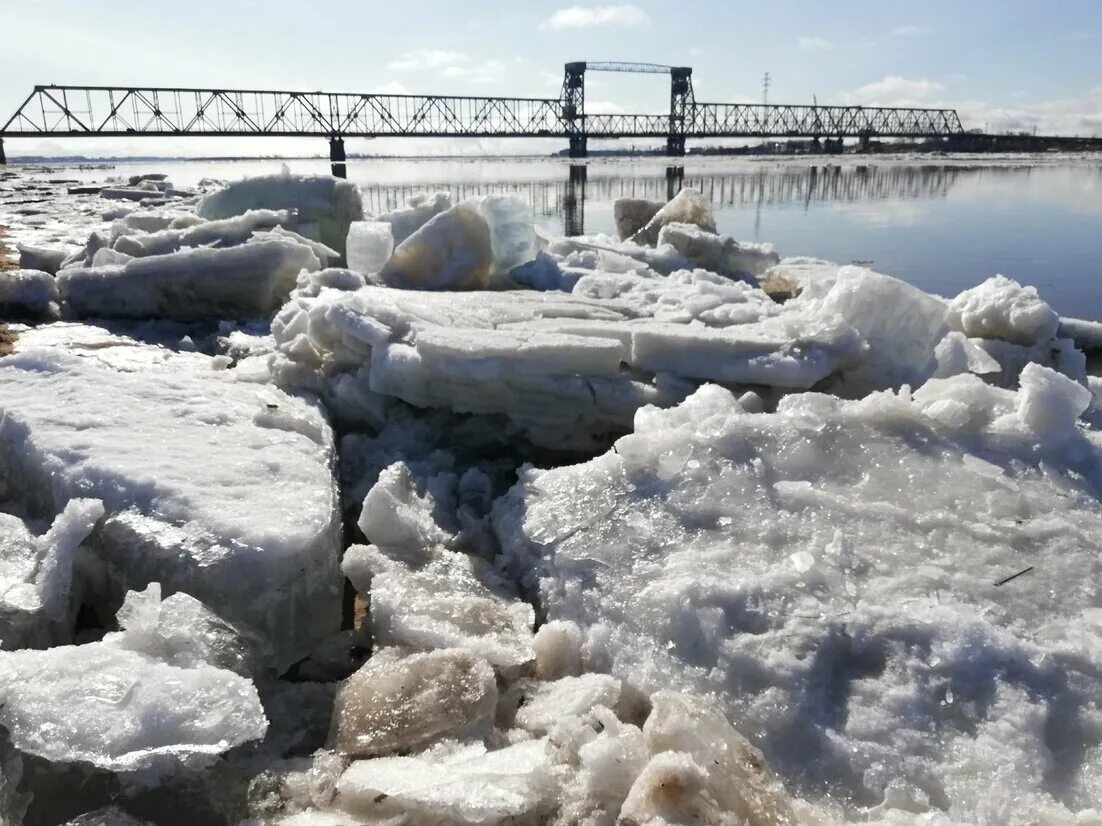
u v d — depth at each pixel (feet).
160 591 7.55
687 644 7.46
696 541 8.55
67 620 8.06
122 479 9.07
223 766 6.23
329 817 6.05
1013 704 6.54
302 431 12.01
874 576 7.88
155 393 12.52
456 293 20.30
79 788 5.93
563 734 6.73
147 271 22.56
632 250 27.37
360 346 14.78
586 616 8.07
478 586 9.03
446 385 13.26
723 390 11.08
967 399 10.14
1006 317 15.03
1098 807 5.88
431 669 7.31
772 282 27.63
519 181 110.11
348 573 9.46
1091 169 125.39
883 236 46.21
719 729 6.56
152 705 6.02
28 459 9.96
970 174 112.37
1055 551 7.97
